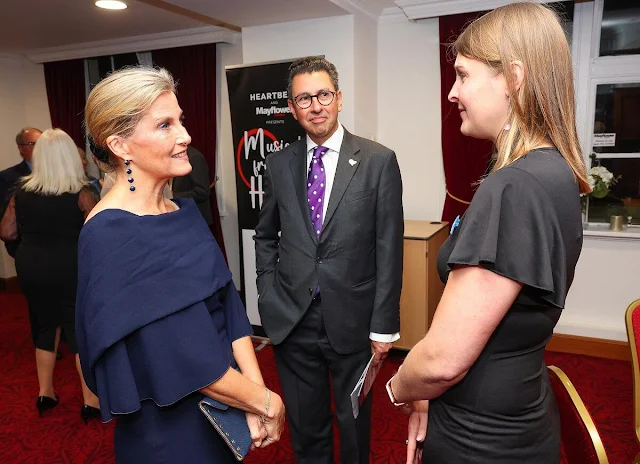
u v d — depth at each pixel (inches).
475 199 31.6
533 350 34.2
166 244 41.9
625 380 118.4
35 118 215.6
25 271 95.6
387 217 69.0
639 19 127.4
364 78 142.3
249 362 49.5
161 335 40.3
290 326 69.6
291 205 70.9
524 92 31.6
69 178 92.8
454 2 132.6
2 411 108.9
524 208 30.0
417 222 147.2
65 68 199.9
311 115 68.2
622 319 133.4
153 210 44.4
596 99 134.3
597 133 135.4
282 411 47.4
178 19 153.3
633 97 130.9
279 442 95.3
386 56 151.3
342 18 132.2
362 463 74.6
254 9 124.8
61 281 95.3
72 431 100.7
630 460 88.0
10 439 98.0
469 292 30.3
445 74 141.2
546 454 35.3
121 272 39.4
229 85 137.6
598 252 133.3
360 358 70.9
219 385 41.9
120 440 44.3
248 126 136.7
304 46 137.7
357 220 67.9
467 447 34.9
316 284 68.2
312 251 68.9
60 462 90.5
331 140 70.9
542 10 32.0
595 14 129.6
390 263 69.1
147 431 42.5
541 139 32.5
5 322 169.3
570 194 31.8
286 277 70.9
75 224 94.4
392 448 92.4
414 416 43.6
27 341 151.8
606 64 130.9
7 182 147.0
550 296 31.0
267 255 76.1
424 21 144.9
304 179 71.2
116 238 39.8
